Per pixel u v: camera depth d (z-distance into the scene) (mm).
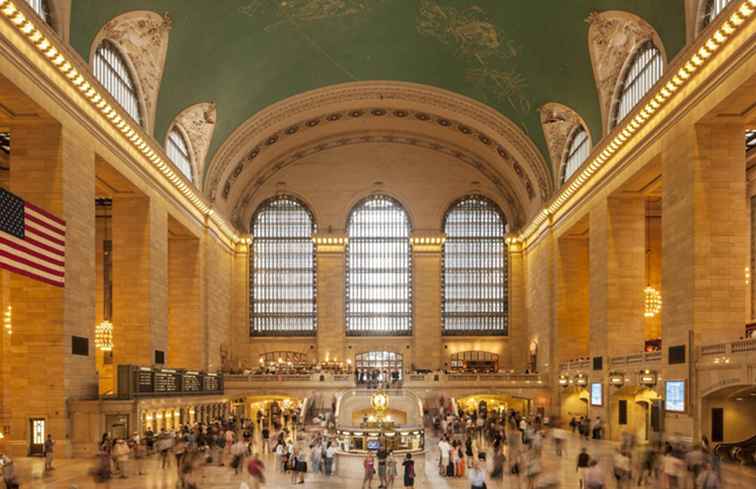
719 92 25891
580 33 35812
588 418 40562
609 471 25969
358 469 28219
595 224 40344
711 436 26906
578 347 47375
